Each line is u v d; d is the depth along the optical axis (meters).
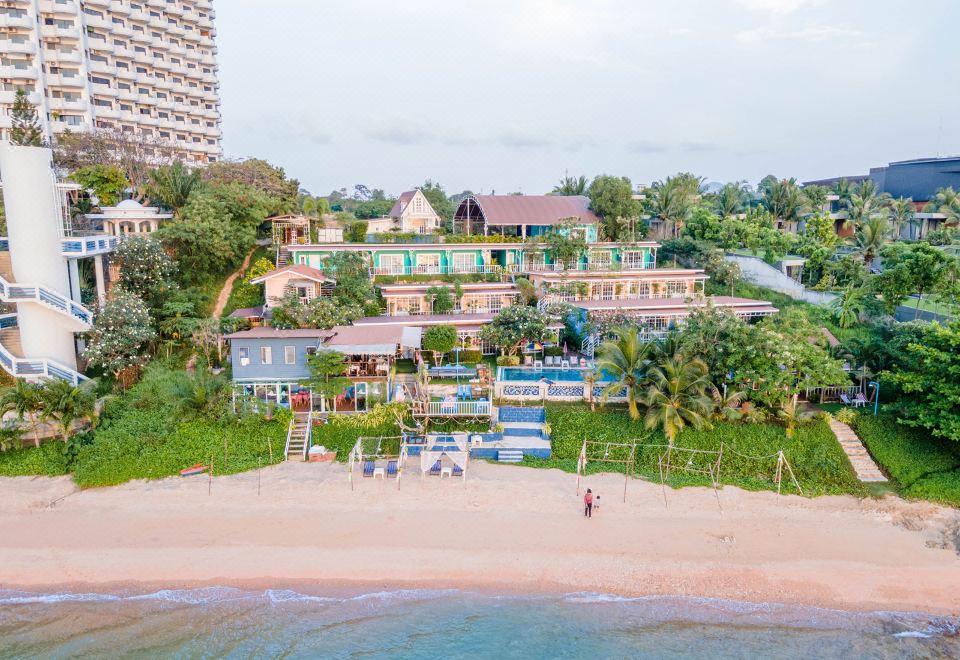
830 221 82.56
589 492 33.12
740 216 97.50
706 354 41.62
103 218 59.28
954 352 37.06
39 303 40.44
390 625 26.33
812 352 39.25
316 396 42.38
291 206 73.88
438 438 39.47
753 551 30.91
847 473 36.97
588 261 68.50
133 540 31.16
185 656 24.58
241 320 51.75
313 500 34.69
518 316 49.34
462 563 29.84
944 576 29.25
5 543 30.69
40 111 89.19
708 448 38.59
